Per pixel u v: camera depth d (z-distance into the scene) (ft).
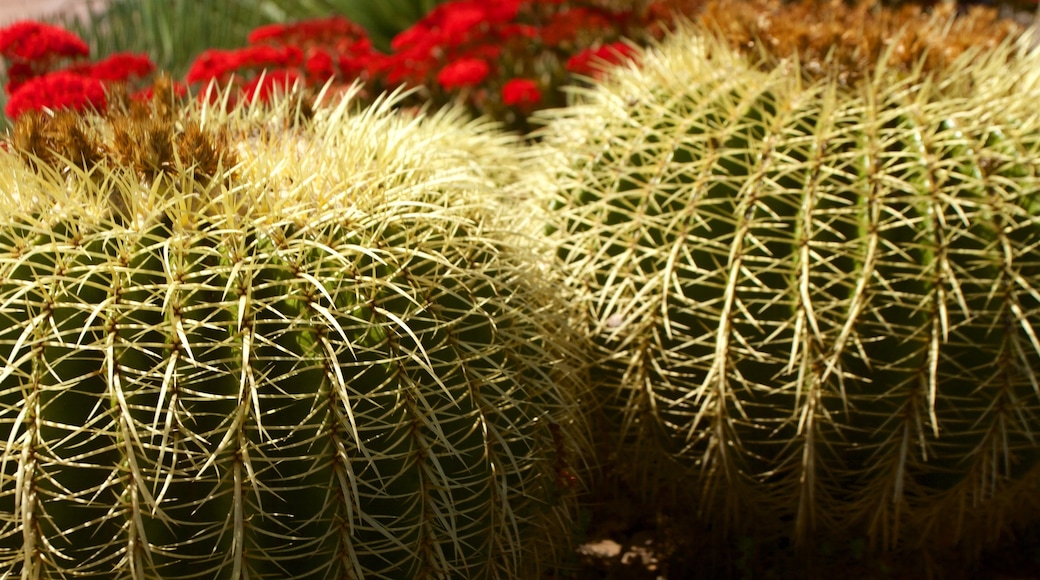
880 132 7.54
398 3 26.32
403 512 6.11
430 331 6.25
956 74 7.84
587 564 9.21
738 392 7.69
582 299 8.03
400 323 5.88
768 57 8.32
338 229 6.16
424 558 6.26
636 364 7.90
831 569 8.59
